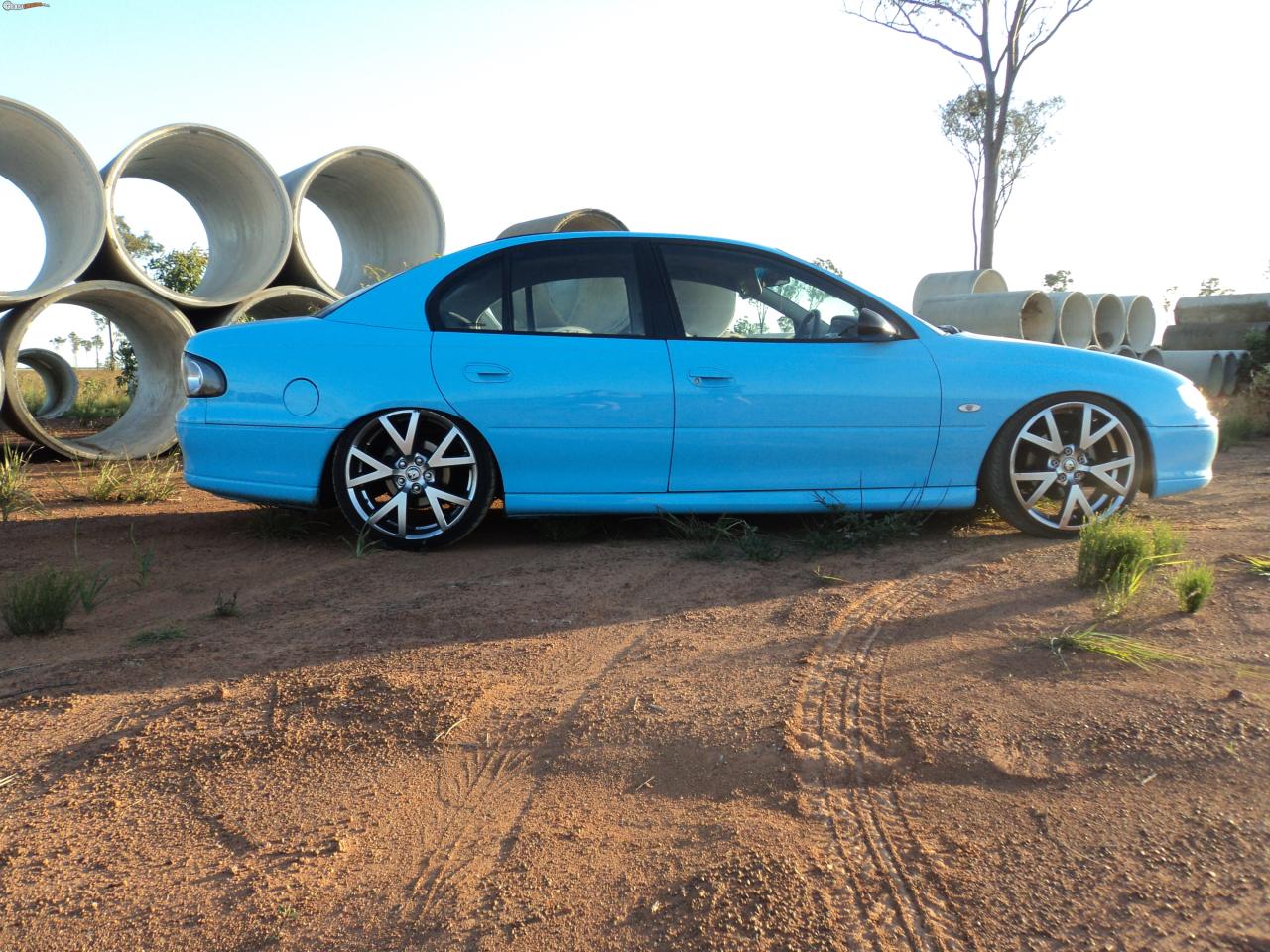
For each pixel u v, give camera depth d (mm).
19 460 7938
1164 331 17797
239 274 9453
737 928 1686
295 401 4539
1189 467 5008
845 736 2467
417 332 4621
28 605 3348
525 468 4602
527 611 3605
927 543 4746
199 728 2559
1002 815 2057
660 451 4637
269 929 1730
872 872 1853
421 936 1700
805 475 4750
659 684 2842
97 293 8008
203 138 8594
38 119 7625
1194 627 3240
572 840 2008
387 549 4641
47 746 2465
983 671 2881
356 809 2156
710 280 4836
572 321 4711
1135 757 2285
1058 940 1639
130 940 1705
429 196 10141
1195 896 1740
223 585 4027
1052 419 4844
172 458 8055
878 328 4746
